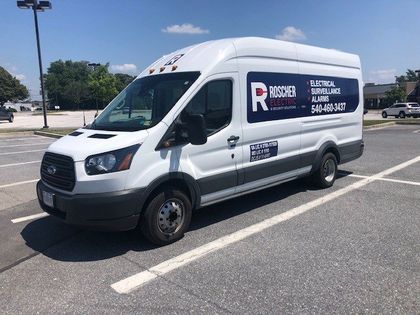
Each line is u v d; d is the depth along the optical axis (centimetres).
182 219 508
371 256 449
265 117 607
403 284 383
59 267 440
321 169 744
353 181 828
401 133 1944
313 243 490
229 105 551
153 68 597
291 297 364
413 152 1232
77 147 464
